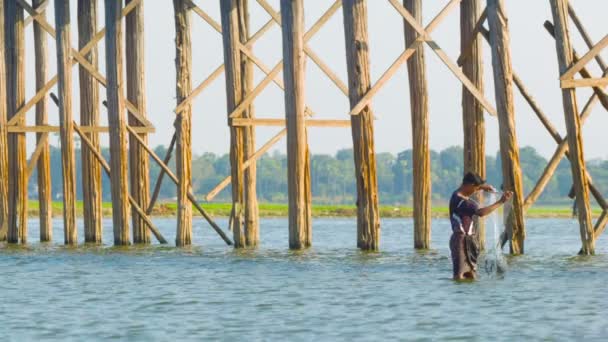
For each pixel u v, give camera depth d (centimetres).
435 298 6450
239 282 7519
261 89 10244
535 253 9556
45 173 12075
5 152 11800
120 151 11075
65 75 11338
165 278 7869
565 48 8881
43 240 12150
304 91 9831
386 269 8156
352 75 9431
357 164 9500
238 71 10431
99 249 10831
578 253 9381
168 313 6094
